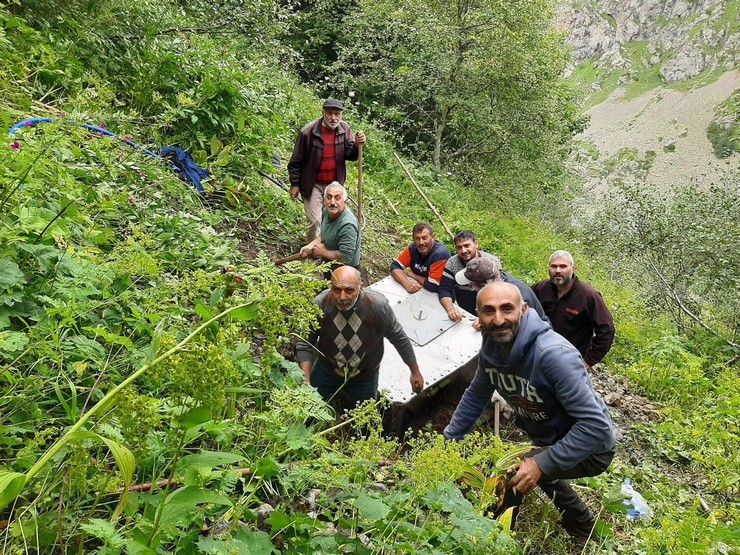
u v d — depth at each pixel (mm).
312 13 16766
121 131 5410
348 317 3855
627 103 146875
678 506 4223
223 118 6664
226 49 7887
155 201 4945
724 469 4934
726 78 139125
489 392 3648
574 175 22672
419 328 5137
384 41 16000
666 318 10625
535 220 16281
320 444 2707
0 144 3279
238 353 1989
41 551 1963
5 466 2080
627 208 11797
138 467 2332
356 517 2400
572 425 3303
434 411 4941
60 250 3043
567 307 5516
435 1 14070
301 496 2672
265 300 1903
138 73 6352
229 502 1690
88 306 2895
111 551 1770
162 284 3445
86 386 2674
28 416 2391
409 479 2662
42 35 5633
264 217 6523
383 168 11906
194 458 1741
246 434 2746
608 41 169625
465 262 5465
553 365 3133
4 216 3006
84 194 3809
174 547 2102
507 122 15508
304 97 11727
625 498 3293
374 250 7898
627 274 12258
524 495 3619
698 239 10641
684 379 7137
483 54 14023
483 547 2322
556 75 15812
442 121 14891
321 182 6164
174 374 1598
